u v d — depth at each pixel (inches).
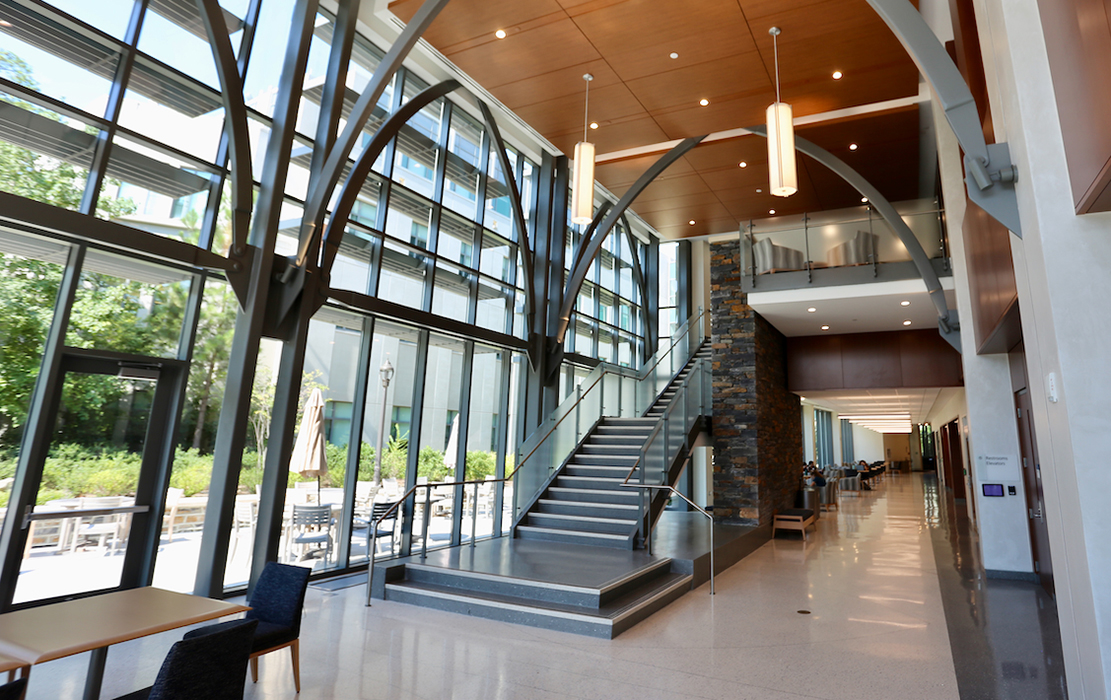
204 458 266.2
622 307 636.7
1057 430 135.0
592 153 256.7
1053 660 183.2
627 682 165.5
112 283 238.4
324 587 277.3
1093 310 127.4
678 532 387.9
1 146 208.7
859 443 1702.8
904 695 157.8
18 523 207.8
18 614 126.8
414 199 375.9
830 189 439.5
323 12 319.0
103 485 233.9
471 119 433.4
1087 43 111.4
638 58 286.7
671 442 390.0
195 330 262.1
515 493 363.3
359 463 331.3
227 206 275.9
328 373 318.0
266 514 266.7
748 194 448.5
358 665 176.9
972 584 291.9
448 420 392.8
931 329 495.2
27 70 214.5
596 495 370.3
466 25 268.1
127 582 238.7
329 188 280.2
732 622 225.1
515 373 454.0
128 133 240.7
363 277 339.0
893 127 348.5
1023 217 144.7
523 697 154.9
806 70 292.7
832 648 195.3
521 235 436.1
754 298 432.5
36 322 217.0
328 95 295.9
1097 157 112.7
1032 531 301.1
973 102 153.9
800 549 403.5
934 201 397.1
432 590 244.5
